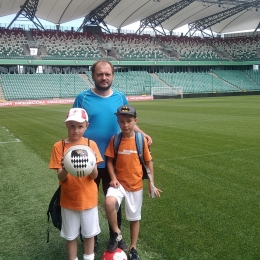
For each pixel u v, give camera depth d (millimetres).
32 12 44812
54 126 15570
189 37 58469
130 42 53938
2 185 6430
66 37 50031
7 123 17578
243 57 56750
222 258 3430
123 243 3576
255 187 5836
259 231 4074
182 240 3861
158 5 45125
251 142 10234
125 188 3518
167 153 8906
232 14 50531
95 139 3748
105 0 41531
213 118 17875
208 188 5836
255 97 43375
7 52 43594
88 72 47281
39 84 42781
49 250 3807
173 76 51875
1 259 3598
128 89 46969
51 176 7023
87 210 3213
